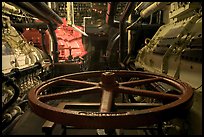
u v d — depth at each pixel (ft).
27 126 6.02
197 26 6.62
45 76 12.95
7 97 7.34
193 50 5.74
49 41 15.99
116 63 18.66
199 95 4.65
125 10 10.62
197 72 5.28
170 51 7.47
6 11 11.96
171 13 9.80
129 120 2.85
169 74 7.18
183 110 3.24
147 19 15.07
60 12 23.41
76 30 19.90
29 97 3.81
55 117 3.09
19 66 9.84
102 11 21.35
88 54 22.47
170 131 4.51
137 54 14.56
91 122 2.88
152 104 5.24
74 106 5.45
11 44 10.37
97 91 4.22
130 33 15.90
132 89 4.17
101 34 21.80
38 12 9.00
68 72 13.96
